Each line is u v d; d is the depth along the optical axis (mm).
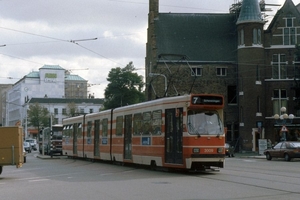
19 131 23422
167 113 23766
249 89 60656
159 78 63406
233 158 45562
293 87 58531
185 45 65312
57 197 14445
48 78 125062
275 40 62000
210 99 22312
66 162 38438
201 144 21906
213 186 16719
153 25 66250
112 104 79125
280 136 60562
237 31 63000
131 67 79688
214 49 65250
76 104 110875
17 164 23141
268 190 15445
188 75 63844
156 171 24750
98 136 35125
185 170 24594
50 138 55406
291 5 62281
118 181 19328
